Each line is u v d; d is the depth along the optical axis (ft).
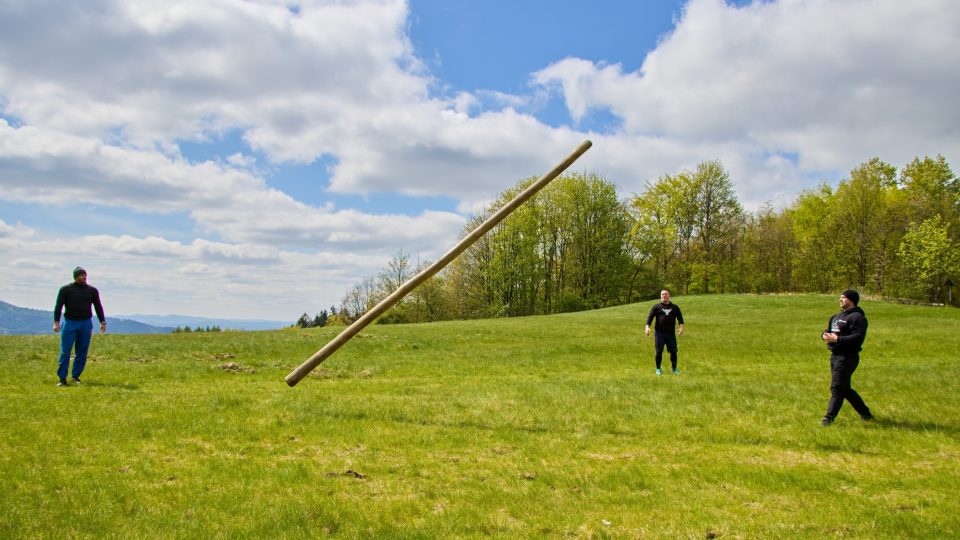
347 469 24.41
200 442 27.89
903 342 83.30
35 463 23.63
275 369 57.93
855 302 34.50
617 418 34.73
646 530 18.74
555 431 31.91
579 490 22.68
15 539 16.76
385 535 17.93
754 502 21.61
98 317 46.19
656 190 233.55
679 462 26.55
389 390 44.62
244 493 21.22
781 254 244.63
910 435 30.94
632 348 79.56
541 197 233.14
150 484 21.91
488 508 20.52
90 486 21.26
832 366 34.58
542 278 236.43
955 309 140.67
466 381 51.62
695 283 231.09
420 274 32.24
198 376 51.93
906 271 201.57
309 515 19.25
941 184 213.25
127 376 49.83
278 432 30.01
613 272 233.14
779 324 115.14
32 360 56.03
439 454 27.07
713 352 75.46
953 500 21.65
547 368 62.18
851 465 26.27
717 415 35.53
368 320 31.91
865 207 208.44
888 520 19.49
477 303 227.61
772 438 30.55
